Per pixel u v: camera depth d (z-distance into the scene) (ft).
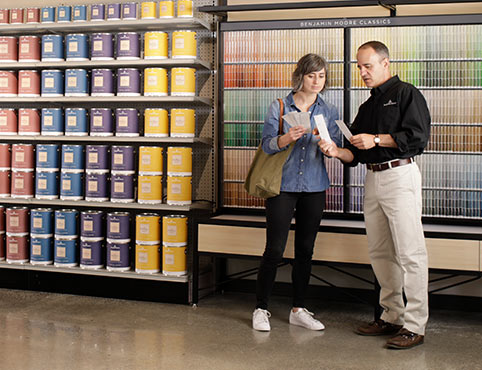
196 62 13.48
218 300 13.96
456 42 12.63
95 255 13.99
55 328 11.53
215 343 10.69
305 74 11.12
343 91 13.17
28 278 14.74
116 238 13.76
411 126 10.11
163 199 14.88
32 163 14.53
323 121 10.61
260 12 13.79
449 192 12.85
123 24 14.01
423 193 12.97
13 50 14.61
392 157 10.23
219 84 13.85
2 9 15.15
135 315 12.55
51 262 14.49
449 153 12.76
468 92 12.63
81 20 14.37
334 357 9.98
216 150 14.39
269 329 11.47
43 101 14.64
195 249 13.03
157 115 13.64
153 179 13.65
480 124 12.59
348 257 12.04
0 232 14.71
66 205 15.64
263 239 12.53
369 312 13.08
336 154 10.68
